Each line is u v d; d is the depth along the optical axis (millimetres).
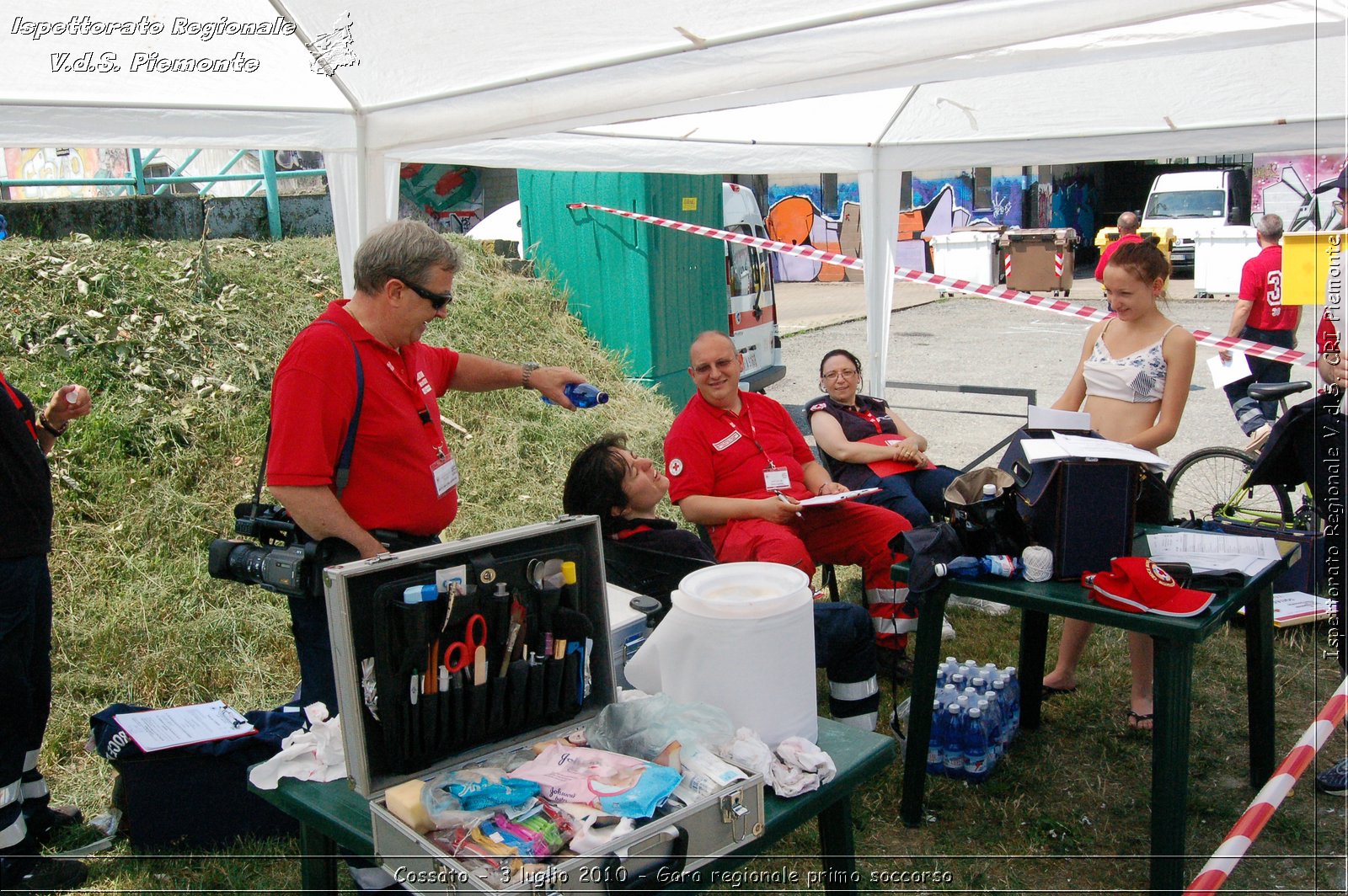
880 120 5367
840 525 4043
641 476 3146
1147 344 3654
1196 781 3334
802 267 20281
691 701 1979
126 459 4945
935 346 13008
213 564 2607
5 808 2752
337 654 1709
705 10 2787
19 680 2727
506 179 14352
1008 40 2789
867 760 1990
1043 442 2951
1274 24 3160
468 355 3170
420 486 2641
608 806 1635
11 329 5266
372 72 3254
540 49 3094
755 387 8977
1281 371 6250
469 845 1574
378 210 3752
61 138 2988
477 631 1823
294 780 2023
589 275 8016
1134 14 2668
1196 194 17219
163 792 2959
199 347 5777
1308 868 2852
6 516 2676
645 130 5137
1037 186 20453
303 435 2438
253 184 11461
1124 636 4504
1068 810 3191
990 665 3607
